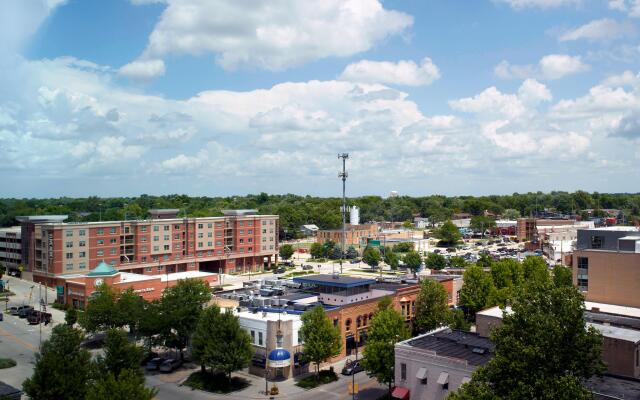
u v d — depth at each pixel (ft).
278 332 253.03
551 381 130.52
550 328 136.87
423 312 311.47
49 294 458.09
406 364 203.62
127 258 542.57
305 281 316.19
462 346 209.77
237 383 247.70
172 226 583.99
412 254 643.04
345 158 558.15
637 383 175.01
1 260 583.17
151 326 275.39
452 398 146.00
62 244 488.02
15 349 300.40
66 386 175.42
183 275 487.61
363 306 305.32
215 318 245.24
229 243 652.48
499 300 338.95
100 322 303.68
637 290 278.87
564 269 374.22
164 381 253.03
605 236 318.04
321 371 261.65
